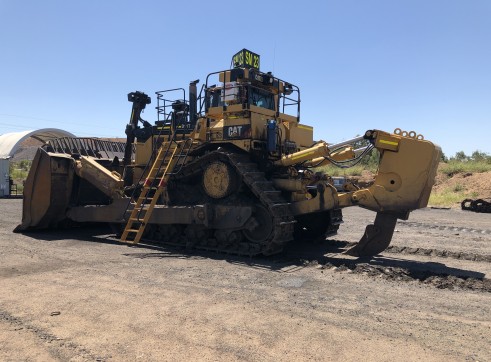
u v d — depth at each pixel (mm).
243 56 9805
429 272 7137
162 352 3984
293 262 8047
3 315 4938
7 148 30156
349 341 4285
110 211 10445
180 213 9195
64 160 11297
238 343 4203
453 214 18766
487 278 6801
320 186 8359
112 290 5992
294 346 4152
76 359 3832
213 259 8305
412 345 4207
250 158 9188
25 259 8086
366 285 6449
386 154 7688
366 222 15258
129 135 11758
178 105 10375
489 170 31125
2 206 20156
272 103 10414
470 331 4590
